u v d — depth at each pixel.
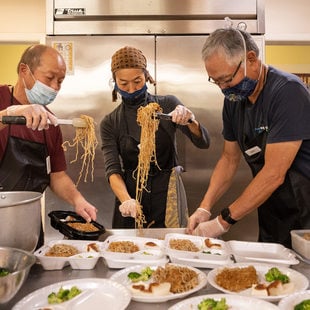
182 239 1.58
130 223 2.29
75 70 2.81
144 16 2.82
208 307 1.08
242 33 1.58
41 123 1.44
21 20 3.32
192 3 2.81
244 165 2.86
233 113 1.88
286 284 1.19
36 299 1.14
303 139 1.55
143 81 2.10
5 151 1.84
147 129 1.85
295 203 1.68
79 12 2.79
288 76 1.63
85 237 1.62
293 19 3.37
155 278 1.26
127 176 2.29
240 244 1.54
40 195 1.41
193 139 2.15
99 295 1.16
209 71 1.58
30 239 1.30
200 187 2.86
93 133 1.77
